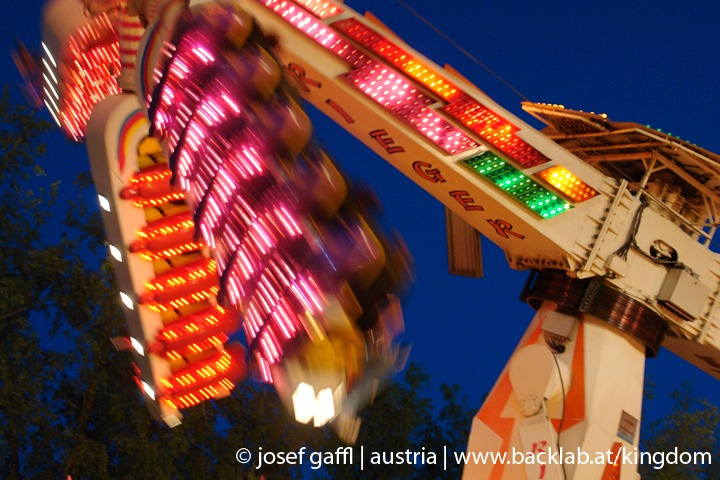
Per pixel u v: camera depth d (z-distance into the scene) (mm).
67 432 27016
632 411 20266
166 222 11117
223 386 10703
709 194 22781
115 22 12664
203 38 8414
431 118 18641
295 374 6840
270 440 31844
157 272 10984
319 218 6973
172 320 10828
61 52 13750
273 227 7168
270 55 7938
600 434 19391
